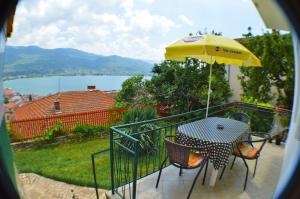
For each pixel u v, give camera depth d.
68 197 4.24
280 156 3.82
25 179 4.98
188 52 3.33
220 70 10.08
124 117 6.44
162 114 10.59
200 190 2.90
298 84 1.28
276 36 5.96
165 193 2.85
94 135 8.41
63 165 5.80
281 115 4.55
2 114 1.00
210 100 9.27
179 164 2.76
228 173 3.32
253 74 6.85
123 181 3.12
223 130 3.23
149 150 5.09
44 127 8.06
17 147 7.09
